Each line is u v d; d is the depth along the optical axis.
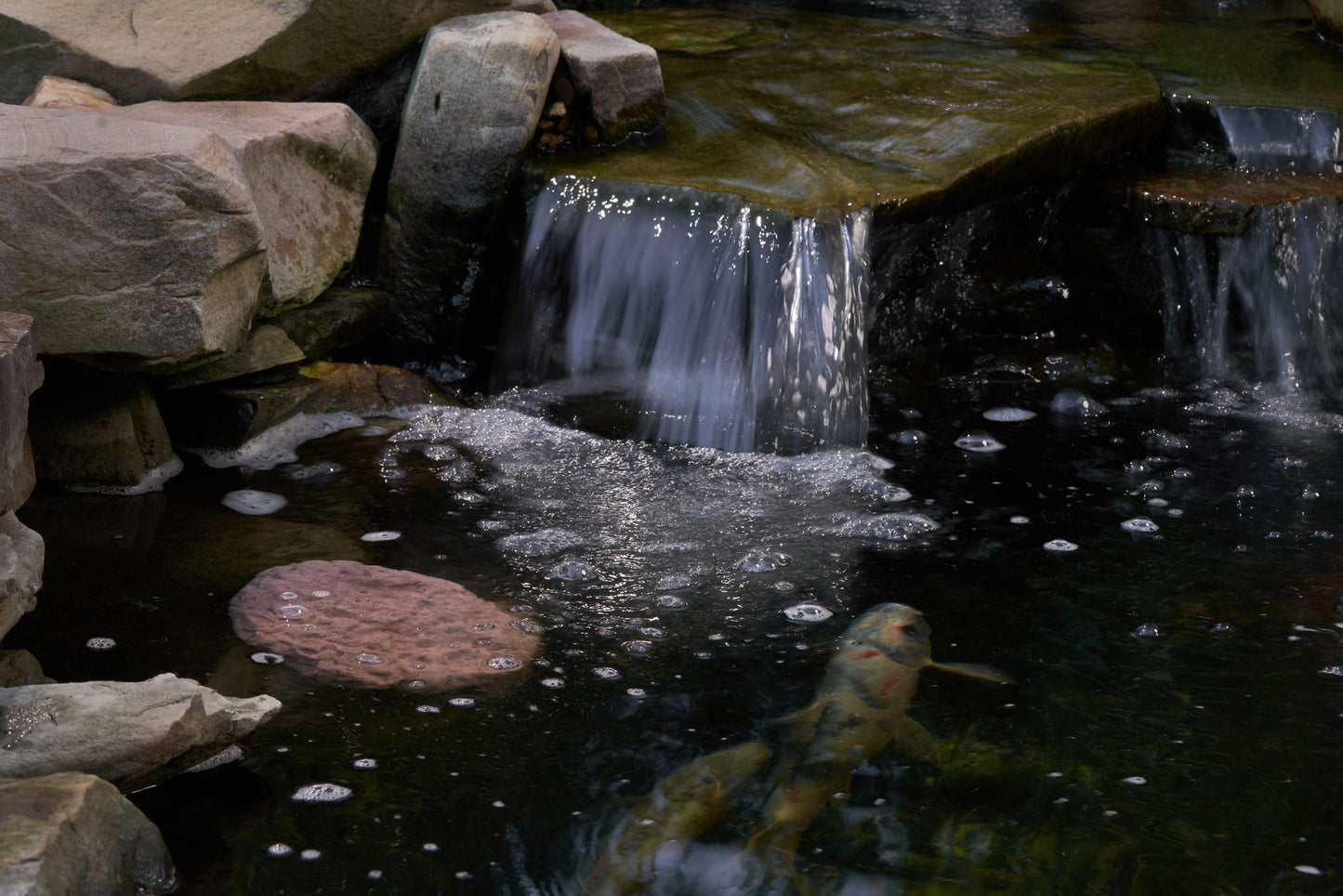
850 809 2.84
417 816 2.80
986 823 2.80
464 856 2.67
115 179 3.99
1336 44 7.43
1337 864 2.66
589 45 5.86
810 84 6.57
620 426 5.24
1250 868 2.65
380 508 4.41
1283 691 3.35
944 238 5.98
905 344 6.06
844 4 8.64
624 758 3.03
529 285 5.48
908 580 3.97
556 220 5.39
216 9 5.33
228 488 4.54
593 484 4.68
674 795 2.88
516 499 4.52
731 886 2.58
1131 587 3.93
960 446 5.12
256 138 4.76
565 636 3.61
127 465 4.49
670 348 5.25
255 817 2.80
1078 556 4.14
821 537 4.27
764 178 5.36
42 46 5.13
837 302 4.99
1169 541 4.25
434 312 5.68
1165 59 7.12
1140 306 6.20
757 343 5.05
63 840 2.43
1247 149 6.29
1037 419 5.43
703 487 4.68
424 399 5.30
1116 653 3.54
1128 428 5.33
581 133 5.77
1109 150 6.16
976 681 3.38
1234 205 5.72
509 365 5.55
